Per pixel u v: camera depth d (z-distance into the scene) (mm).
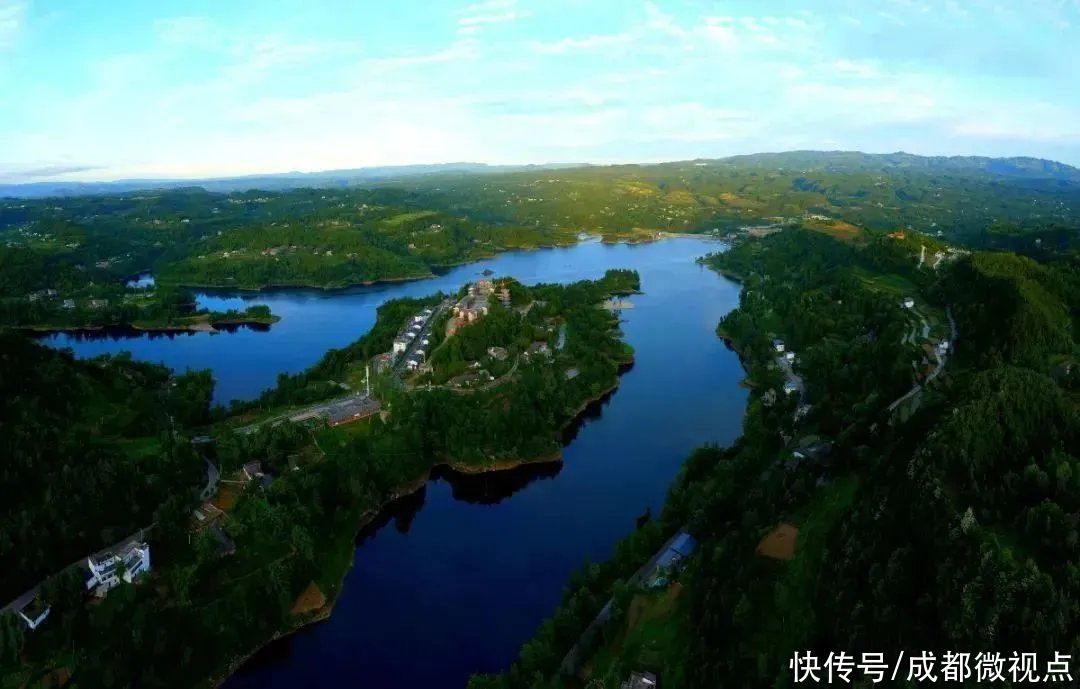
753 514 124875
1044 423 113750
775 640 97562
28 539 125812
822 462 148125
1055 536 89375
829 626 96250
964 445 108250
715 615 102500
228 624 119500
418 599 133125
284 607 125000
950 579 87562
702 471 162250
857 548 103688
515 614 128250
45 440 152375
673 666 100938
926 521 98250
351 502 157250
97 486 140875
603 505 165375
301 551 135125
